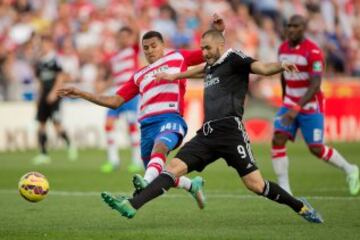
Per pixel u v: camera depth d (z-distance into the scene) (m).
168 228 29.73
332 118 80.88
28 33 88.62
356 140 81.19
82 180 50.00
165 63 33.16
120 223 31.25
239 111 29.53
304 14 101.75
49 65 66.25
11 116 77.50
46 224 31.05
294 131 41.38
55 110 66.25
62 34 87.25
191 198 39.34
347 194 40.78
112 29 89.06
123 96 33.06
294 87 40.84
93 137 79.62
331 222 30.86
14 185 47.00
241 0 101.12
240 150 29.16
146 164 33.78
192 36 91.69
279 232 28.48
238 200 38.50
